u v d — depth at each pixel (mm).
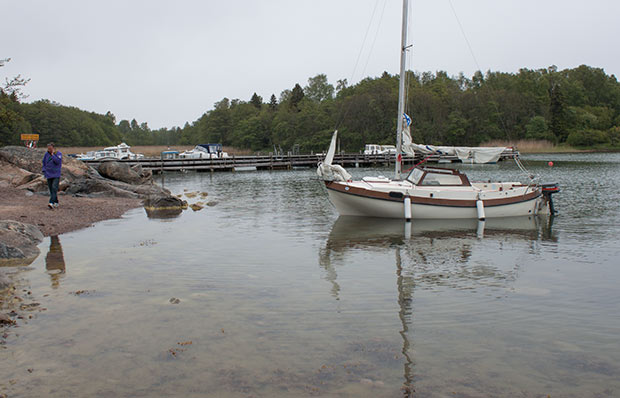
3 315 6469
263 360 5344
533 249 11641
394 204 16266
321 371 5094
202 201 22375
